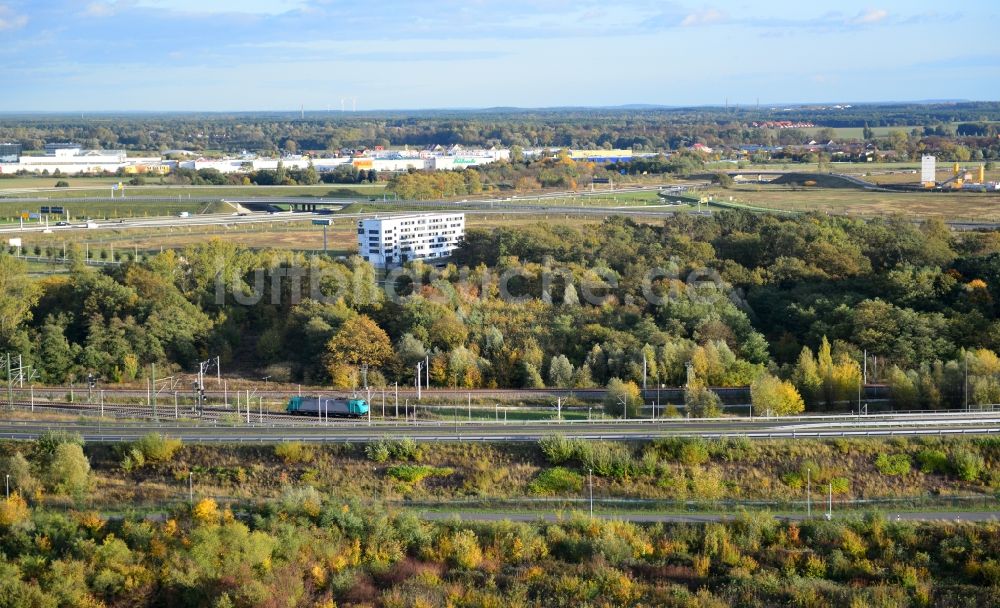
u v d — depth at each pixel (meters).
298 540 105.88
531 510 117.00
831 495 119.31
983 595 96.88
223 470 125.44
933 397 153.75
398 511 114.19
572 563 104.75
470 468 125.62
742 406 155.50
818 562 103.31
